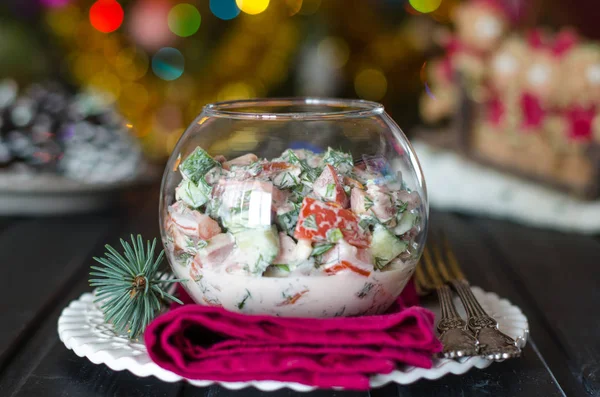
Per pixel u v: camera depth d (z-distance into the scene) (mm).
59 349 422
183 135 420
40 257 604
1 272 566
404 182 404
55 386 381
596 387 396
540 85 731
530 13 907
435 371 365
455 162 805
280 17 1224
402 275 394
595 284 542
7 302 504
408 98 1338
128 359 370
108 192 726
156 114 1228
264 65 1233
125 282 403
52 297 515
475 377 388
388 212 375
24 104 752
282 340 365
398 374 363
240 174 372
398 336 368
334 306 381
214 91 1234
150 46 1212
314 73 1314
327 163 386
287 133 394
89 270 575
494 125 784
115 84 1215
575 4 963
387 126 413
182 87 1229
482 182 755
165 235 406
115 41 1215
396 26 1307
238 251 365
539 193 730
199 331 389
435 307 450
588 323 471
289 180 374
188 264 390
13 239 653
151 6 1186
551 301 508
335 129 396
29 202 717
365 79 1328
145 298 403
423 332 362
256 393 369
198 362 361
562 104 729
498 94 782
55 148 739
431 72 905
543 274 564
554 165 739
